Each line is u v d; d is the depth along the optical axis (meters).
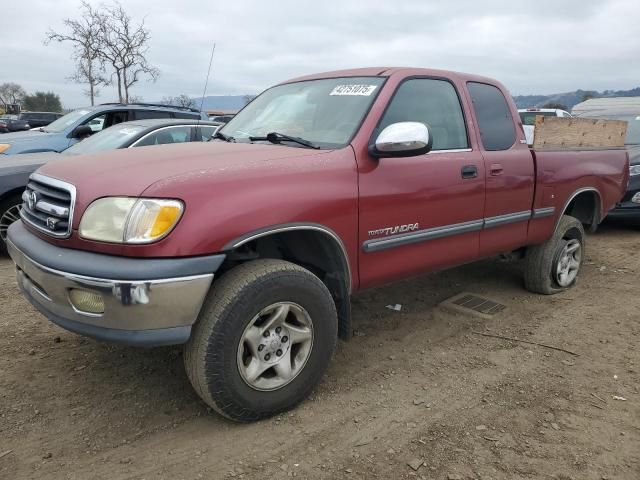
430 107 3.88
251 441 2.79
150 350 3.78
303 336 3.02
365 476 2.54
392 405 3.17
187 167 2.78
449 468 2.61
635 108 10.50
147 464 2.60
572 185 5.04
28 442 2.73
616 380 3.51
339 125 3.49
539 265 5.08
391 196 3.40
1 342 3.83
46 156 6.57
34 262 2.75
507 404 3.20
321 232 3.04
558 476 2.57
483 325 4.44
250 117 4.18
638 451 2.77
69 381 3.34
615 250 7.08
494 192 4.20
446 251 3.92
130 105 9.47
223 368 2.70
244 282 2.73
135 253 2.49
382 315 4.62
